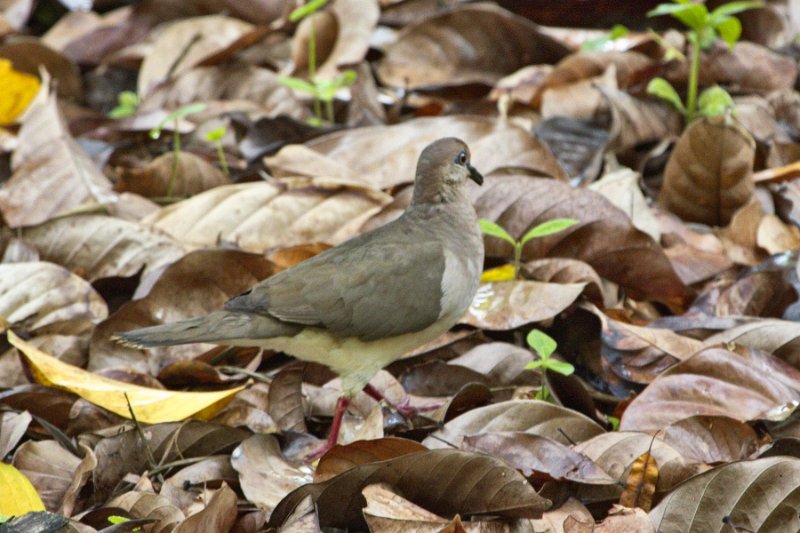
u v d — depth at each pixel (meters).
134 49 18.20
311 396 10.10
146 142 15.72
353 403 9.98
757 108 15.11
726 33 14.08
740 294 11.07
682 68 15.98
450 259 9.59
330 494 7.85
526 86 16.20
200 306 10.88
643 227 12.28
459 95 16.52
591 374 10.55
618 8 17.81
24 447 8.99
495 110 15.53
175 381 10.41
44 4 20.36
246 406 9.56
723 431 8.79
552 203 11.57
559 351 10.74
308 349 9.20
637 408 9.21
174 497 8.48
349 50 16.52
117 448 8.92
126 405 9.38
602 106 15.38
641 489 8.12
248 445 8.79
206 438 9.12
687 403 9.22
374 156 13.50
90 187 13.32
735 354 9.31
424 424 9.44
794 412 8.94
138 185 13.88
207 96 16.50
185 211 12.51
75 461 9.07
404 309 9.27
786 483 7.73
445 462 7.73
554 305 10.39
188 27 17.52
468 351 10.48
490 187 11.72
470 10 16.53
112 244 11.88
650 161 14.48
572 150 14.38
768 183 13.50
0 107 16.27
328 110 15.93
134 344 8.70
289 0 18.20
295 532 7.38
